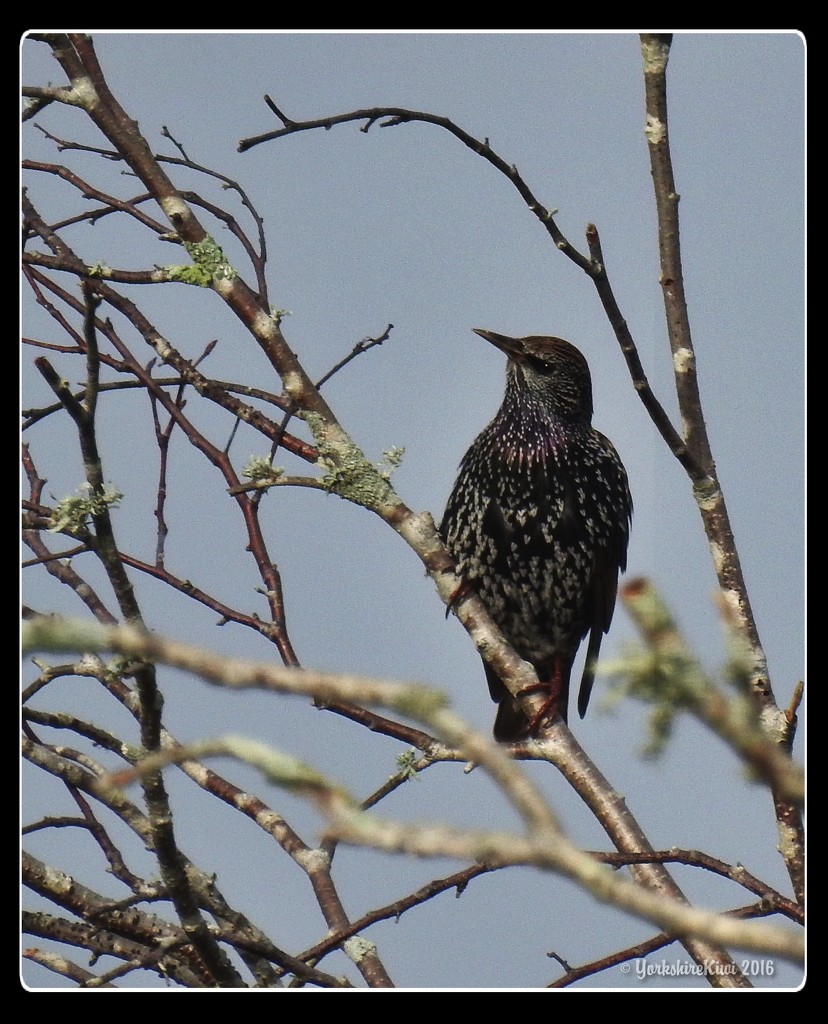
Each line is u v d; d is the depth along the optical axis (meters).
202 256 9.18
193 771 9.09
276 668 2.60
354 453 9.26
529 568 11.74
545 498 11.65
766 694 7.82
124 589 6.58
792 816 7.27
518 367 11.84
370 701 2.64
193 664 2.57
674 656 2.36
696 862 6.97
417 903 7.27
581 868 2.63
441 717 2.67
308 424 9.16
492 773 2.68
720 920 2.64
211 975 6.99
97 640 2.50
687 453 8.18
